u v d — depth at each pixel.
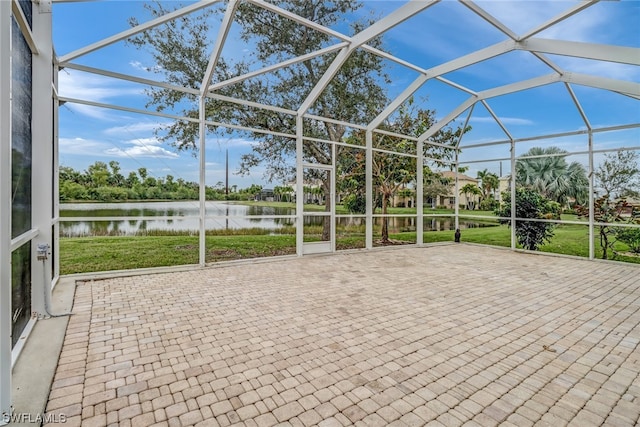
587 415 1.96
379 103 7.87
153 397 2.09
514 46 5.42
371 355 2.71
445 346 2.90
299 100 7.56
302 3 6.34
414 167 9.49
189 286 4.76
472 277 5.53
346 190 8.26
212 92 6.64
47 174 3.56
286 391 2.17
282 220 7.81
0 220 1.79
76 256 5.68
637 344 2.99
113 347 2.79
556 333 3.22
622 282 5.25
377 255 7.73
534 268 6.31
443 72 6.48
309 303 4.04
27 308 3.19
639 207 6.73
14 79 2.74
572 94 6.66
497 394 2.17
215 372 2.41
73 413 1.92
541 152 8.25
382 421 1.87
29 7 3.28
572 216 7.78
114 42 4.60
